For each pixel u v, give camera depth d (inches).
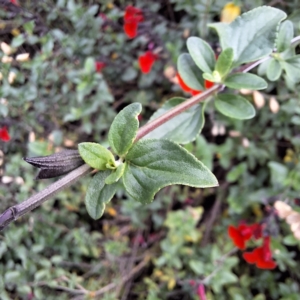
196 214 7.8
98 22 7.6
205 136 9.1
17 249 6.8
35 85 7.2
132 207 8.0
